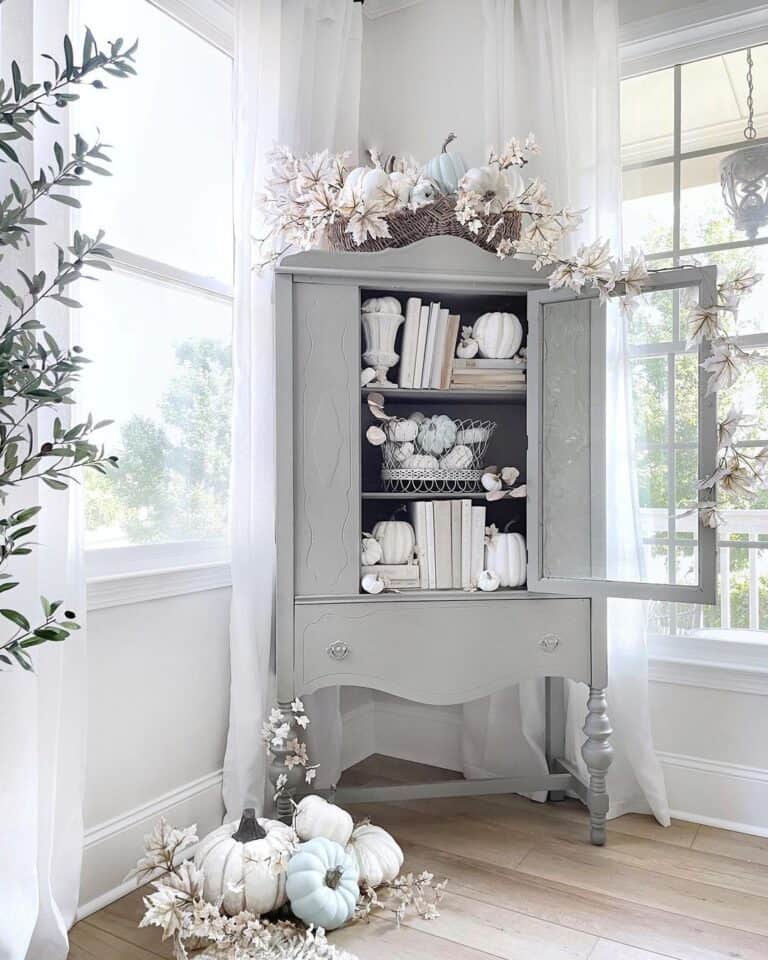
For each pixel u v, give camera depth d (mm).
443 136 2797
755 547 2344
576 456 2107
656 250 2508
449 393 2184
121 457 1993
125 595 1917
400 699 2920
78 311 1700
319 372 2043
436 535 2135
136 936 1729
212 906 1628
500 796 2555
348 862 1808
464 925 1766
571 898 1884
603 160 2336
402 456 2158
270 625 2279
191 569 2125
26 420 1514
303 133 2414
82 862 1812
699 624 2428
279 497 2008
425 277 2076
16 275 1492
